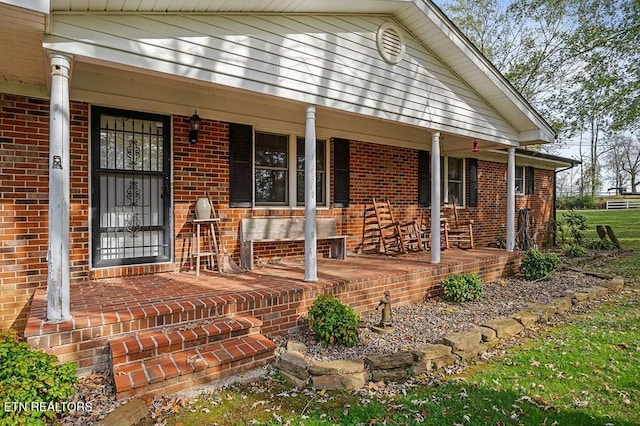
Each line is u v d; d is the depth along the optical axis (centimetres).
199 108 568
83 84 474
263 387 330
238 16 430
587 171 2950
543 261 792
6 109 436
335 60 525
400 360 354
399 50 607
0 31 304
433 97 669
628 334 468
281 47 468
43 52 338
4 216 435
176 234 556
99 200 502
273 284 475
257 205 660
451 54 665
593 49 1355
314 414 288
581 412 293
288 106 615
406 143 874
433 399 311
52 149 317
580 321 527
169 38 381
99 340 324
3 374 252
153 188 544
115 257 516
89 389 298
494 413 291
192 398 309
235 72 429
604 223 2173
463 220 1025
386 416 285
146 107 523
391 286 561
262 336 386
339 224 761
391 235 827
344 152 763
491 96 759
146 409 280
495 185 1120
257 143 661
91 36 335
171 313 362
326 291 480
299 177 712
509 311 556
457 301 597
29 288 449
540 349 421
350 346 402
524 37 1700
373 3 539
